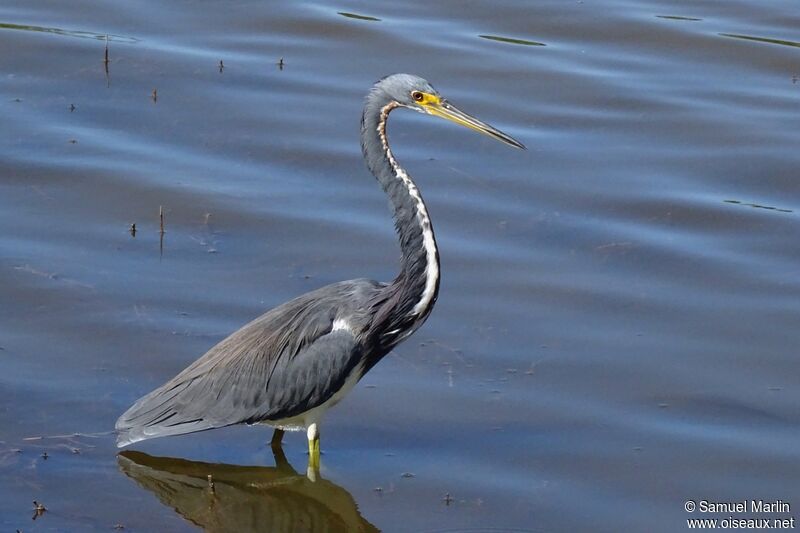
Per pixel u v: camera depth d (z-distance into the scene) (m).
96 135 18.23
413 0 23.80
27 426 12.27
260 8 23.14
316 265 15.44
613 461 12.33
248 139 18.41
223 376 12.27
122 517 11.20
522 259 15.82
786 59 21.50
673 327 14.49
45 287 14.59
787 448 12.50
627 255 15.95
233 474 12.12
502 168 18.03
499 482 12.00
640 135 19.05
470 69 20.94
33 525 10.91
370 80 20.38
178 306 14.43
